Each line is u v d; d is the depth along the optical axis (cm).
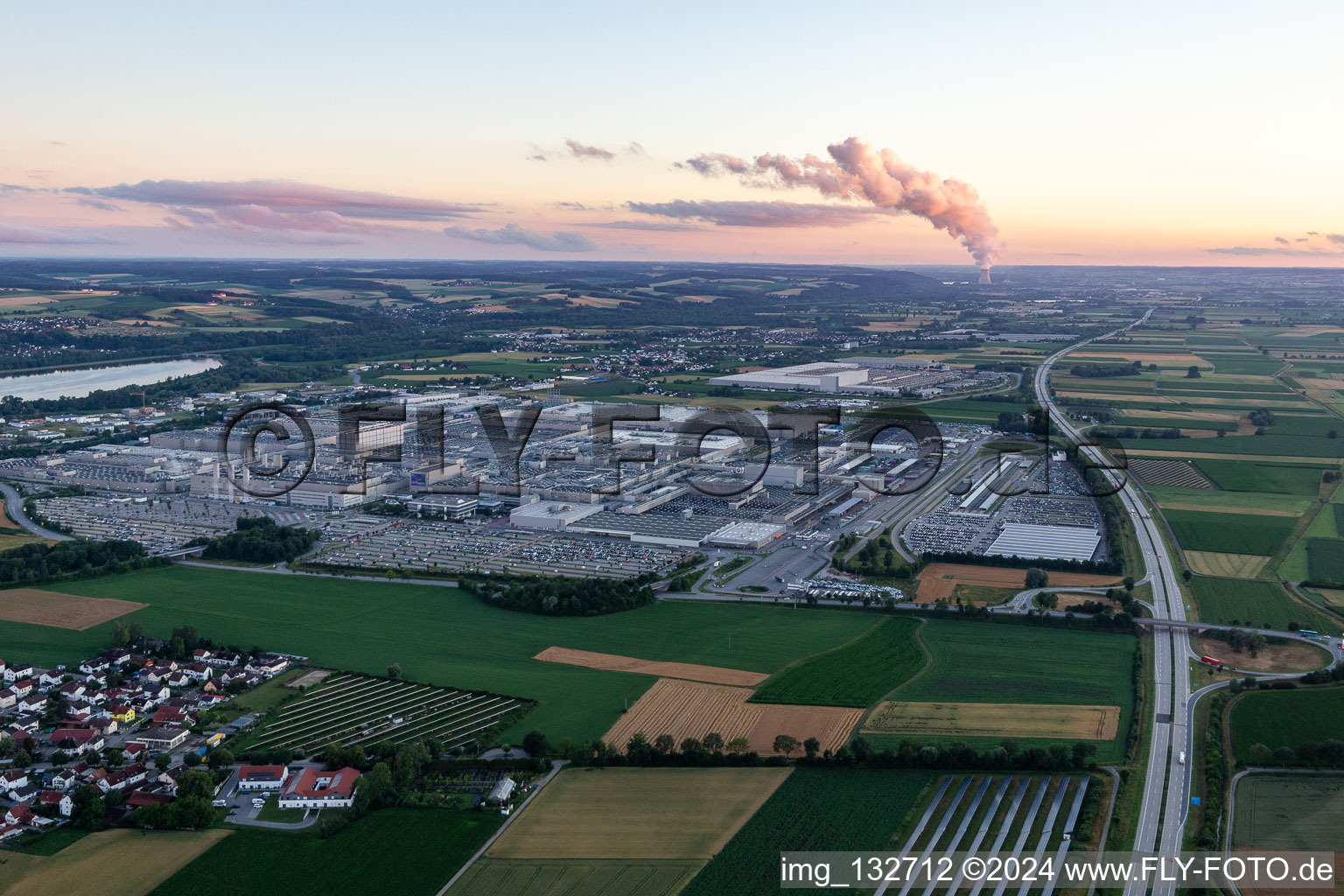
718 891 16712
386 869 17325
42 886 16825
